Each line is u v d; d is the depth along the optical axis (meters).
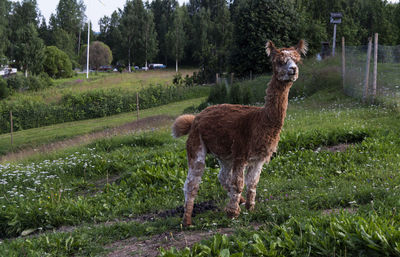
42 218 6.82
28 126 26.72
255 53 31.20
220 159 5.68
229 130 5.24
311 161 8.03
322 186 6.43
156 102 30.14
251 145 5.06
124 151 12.62
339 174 7.02
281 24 31.73
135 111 28.91
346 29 44.53
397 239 3.47
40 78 44.59
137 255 4.50
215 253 3.87
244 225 4.97
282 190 6.54
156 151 11.28
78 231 5.76
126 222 6.09
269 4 31.58
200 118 5.59
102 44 75.56
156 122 18.91
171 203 6.79
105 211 6.97
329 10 49.44
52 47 60.44
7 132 26.20
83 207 6.96
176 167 8.62
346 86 17.31
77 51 91.25
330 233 3.75
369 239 3.51
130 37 81.44
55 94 33.91
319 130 9.91
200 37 77.69
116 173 10.37
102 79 49.81
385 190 5.33
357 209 4.77
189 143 5.59
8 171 10.81
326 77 20.62
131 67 84.38
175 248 4.03
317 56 30.12
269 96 4.93
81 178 9.98
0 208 7.33
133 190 7.86
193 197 5.41
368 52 13.98
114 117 27.12
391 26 52.12
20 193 8.80
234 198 5.21
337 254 3.54
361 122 10.74
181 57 78.50
